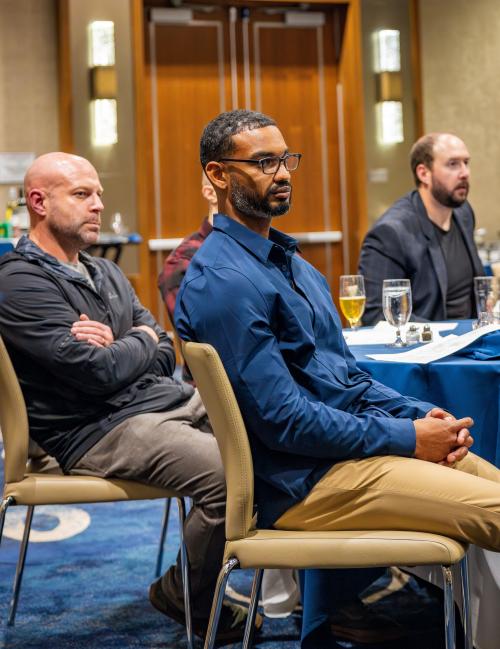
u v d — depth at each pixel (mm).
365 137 7695
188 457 2182
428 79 7906
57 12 6922
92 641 2350
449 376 2182
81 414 2311
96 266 2631
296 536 1743
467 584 1789
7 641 2357
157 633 2398
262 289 1859
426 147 3625
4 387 2205
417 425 1862
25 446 2219
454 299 3684
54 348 2275
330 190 7766
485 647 2027
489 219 8164
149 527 3379
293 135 7645
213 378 1734
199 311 1825
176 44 7312
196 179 7422
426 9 7844
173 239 7359
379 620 2334
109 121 6977
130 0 6965
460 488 1745
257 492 1879
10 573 2875
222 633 2328
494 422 2152
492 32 8023
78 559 3006
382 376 2258
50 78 6953
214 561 2234
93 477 2252
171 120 7336
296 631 2389
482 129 8062
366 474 1803
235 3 7336
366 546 1704
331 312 2096
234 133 1955
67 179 2508
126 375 2318
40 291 2340
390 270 3570
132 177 7055
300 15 7555
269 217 1998
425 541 1695
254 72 7520
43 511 3602
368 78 7699
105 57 6922
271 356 1803
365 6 7633
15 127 6891
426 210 3664
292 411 1779
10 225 6047
